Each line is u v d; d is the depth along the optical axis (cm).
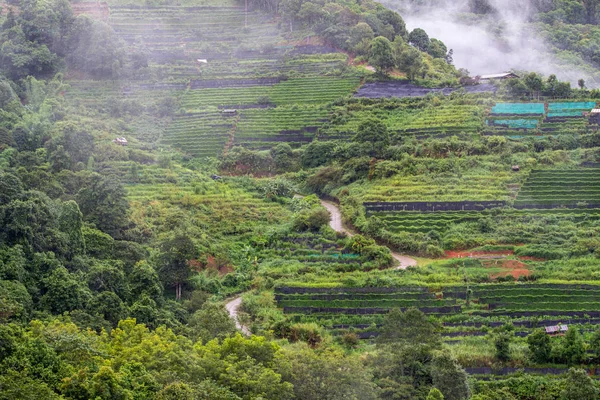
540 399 11475
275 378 9544
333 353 10838
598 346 12456
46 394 8344
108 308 12262
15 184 13862
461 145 19912
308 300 14538
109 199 16400
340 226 17912
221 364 9762
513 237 16712
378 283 14975
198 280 15138
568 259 15838
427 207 18012
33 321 10162
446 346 12444
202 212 18488
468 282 15012
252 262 16450
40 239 13262
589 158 19275
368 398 10000
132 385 8988
